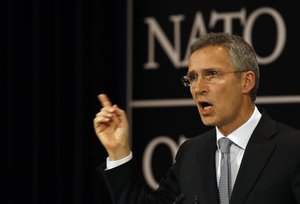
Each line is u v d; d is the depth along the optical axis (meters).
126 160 4.08
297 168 3.70
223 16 7.54
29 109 8.07
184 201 4.02
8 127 8.12
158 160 7.69
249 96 3.98
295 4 7.31
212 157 4.04
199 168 4.05
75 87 7.88
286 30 7.32
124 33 7.80
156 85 7.71
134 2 7.82
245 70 3.90
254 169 3.77
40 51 8.02
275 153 3.79
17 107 8.09
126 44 7.79
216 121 3.88
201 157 4.11
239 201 3.72
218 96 3.84
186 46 7.63
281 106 7.30
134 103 7.77
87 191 7.80
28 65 8.09
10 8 8.15
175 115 7.65
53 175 7.95
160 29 7.73
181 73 7.63
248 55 3.93
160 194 4.31
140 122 7.75
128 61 7.78
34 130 7.98
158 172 7.69
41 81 8.01
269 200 3.68
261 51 7.39
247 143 3.91
